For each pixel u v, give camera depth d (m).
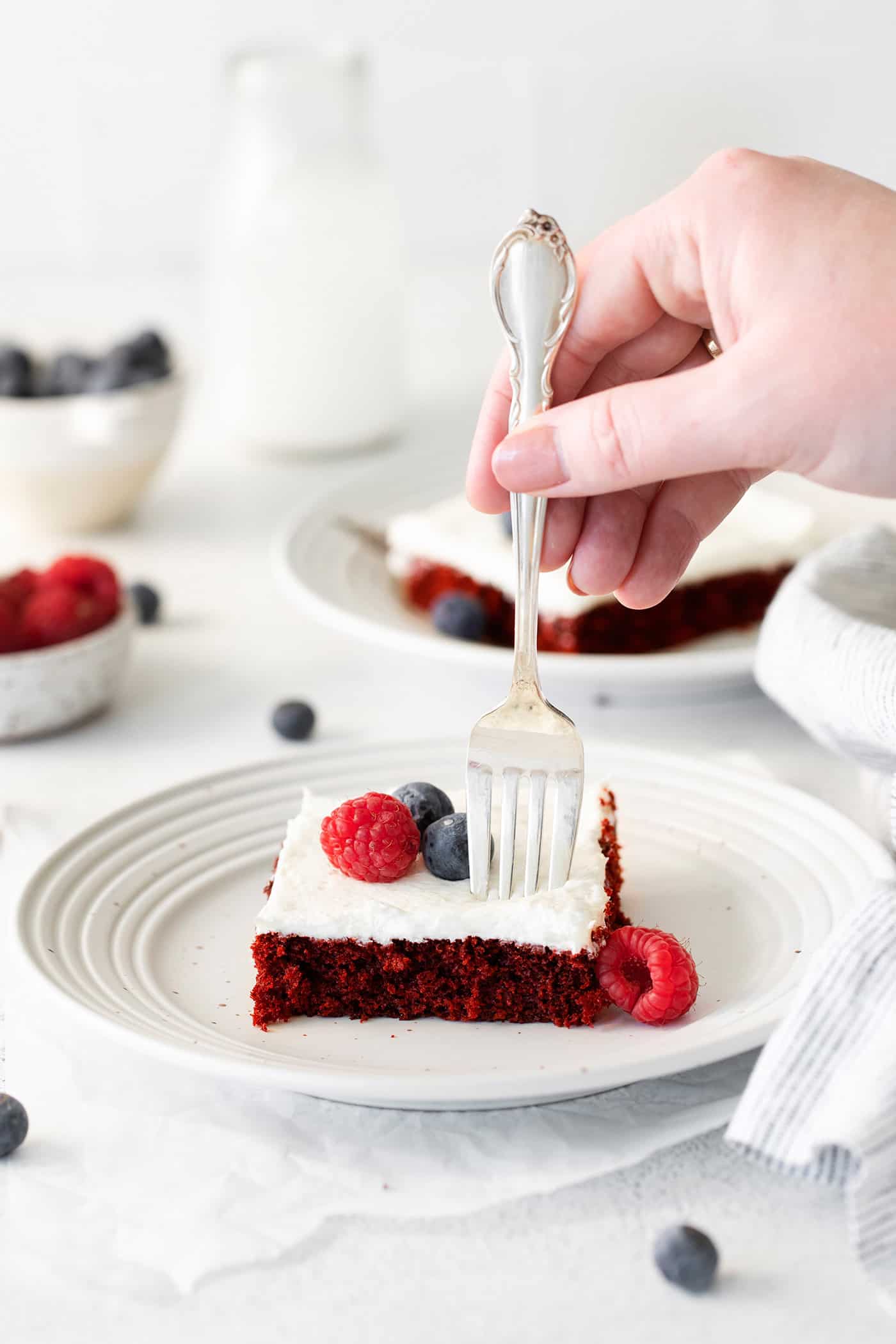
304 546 0.92
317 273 1.09
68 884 0.69
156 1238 0.59
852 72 1.52
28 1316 0.57
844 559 0.75
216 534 1.01
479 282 1.61
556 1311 0.57
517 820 0.69
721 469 0.60
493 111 1.56
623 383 0.68
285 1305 0.57
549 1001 0.65
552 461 0.61
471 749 0.66
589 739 0.77
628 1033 0.64
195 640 0.90
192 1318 0.57
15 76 1.53
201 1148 0.61
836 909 0.67
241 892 0.70
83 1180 0.60
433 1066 0.63
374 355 1.13
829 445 0.59
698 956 0.66
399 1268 0.58
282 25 1.52
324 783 0.74
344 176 1.10
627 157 1.58
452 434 1.17
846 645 0.69
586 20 1.52
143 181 1.58
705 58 1.53
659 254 0.64
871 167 1.55
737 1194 0.59
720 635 0.88
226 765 0.78
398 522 0.92
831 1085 0.58
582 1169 0.60
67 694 0.81
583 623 0.85
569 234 1.62
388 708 0.83
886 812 0.71
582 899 0.65
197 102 1.55
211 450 1.20
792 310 0.59
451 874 0.67
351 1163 0.61
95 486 0.97
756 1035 0.61
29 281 1.61
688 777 0.74
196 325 1.41
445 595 0.88
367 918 0.65
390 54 1.54
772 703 0.83
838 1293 0.57
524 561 0.64
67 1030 0.66
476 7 1.52
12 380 0.97
